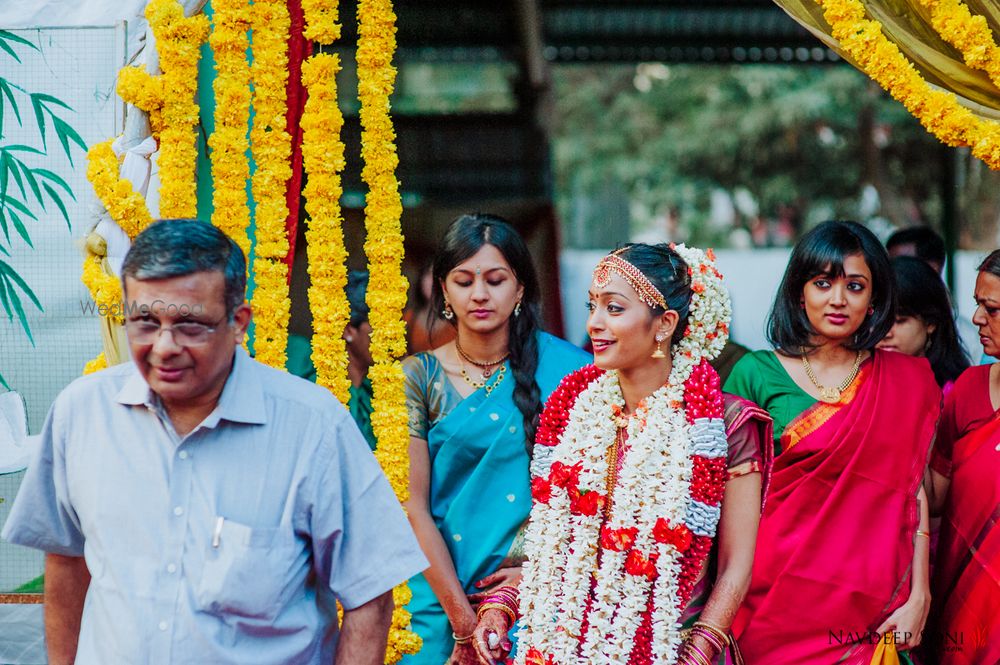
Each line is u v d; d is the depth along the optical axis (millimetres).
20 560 4160
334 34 4059
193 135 3883
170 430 2637
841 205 13781
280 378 2777
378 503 2770
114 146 3885
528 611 3432
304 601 2723
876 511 4113
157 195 3936
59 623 2877
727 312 3379
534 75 8359
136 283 2492
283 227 4047
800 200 13969
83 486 2639
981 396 4348
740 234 14562
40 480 2748
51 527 2785
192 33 3834
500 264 4059
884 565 4066
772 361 4336
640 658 3215
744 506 3258
